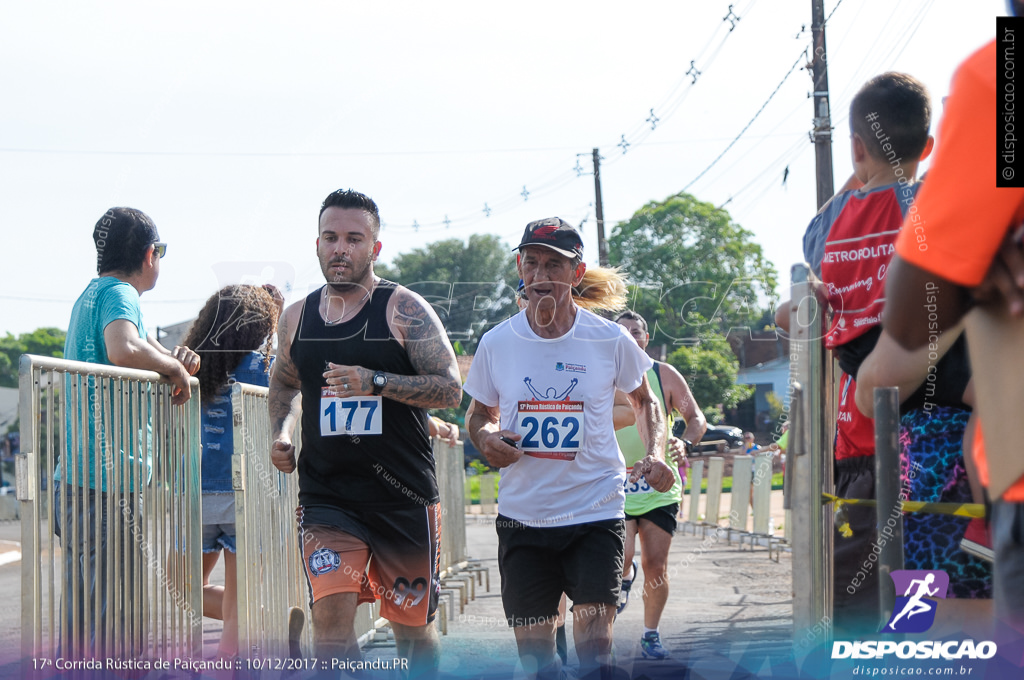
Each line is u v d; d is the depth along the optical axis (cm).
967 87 276
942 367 402
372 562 571
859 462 493
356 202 563
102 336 566
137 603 532
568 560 529
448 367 564
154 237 601
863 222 447
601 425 536
